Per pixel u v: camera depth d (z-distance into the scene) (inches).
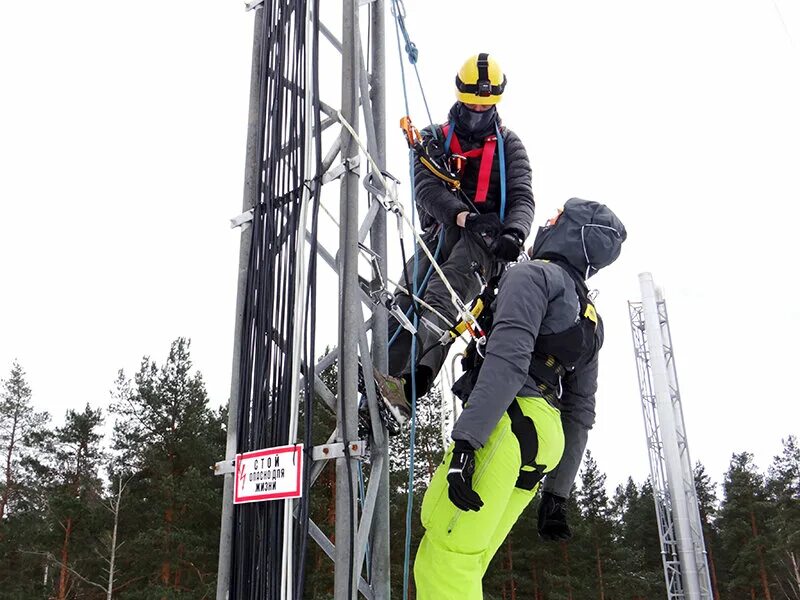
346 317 91.3
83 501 922.7
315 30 104.0
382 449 93.8
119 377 987.3
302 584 83.4
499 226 121.0
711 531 1366.9
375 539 92.4
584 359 105.0
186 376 970.1
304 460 86.8
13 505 1146.0
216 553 850.1
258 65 116.2
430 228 134.0
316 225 96.0
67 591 888.9
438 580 85.0
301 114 102.6
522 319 86.4
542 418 90.1
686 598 565.0
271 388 95.1
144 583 877.8
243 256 107.3
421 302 105.1
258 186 106.8
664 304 654.5
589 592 1054.4
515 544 1064.2
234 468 97.5
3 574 1000.9
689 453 611.8
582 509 1277.1
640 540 1364.4
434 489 89.3
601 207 102.1
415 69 130.2
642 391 647.8
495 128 129.4
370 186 106.4
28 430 1243.8
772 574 1183.6
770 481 1366.9
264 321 98.9
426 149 125.3
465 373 100.5
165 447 936.9
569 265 100.0
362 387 98.3
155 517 874.8
